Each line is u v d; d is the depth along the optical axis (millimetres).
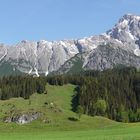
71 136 130625
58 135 138750
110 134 132000
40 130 191000
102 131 149250
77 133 146000
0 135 143750
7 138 125188
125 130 148250
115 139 107062
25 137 130375
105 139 108812
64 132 158000
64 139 116062
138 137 109375
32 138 124875
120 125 174375
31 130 191375
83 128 199250
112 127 170500
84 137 121688
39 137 129750
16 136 136250
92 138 114688
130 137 110375
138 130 146125
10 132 174625
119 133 135625
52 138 122875
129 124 176750
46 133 154875
